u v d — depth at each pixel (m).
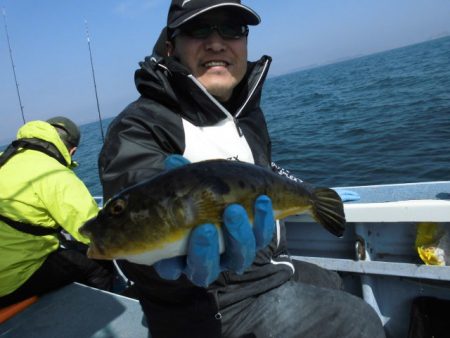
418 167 2.50
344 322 0.57
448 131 3.23
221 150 0.63
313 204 0.56
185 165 0.41
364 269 0.80
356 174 2.64
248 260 0.40
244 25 0.68
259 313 0.59
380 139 3.45
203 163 0.42
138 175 0.48
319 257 0.90
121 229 0.38
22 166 0.96
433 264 0.75
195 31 0.65
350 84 10.68
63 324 0.77
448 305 0.76
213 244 0.38
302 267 0.78
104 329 0.73
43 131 1.02
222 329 0.58
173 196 0.39
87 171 4.90
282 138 4.49
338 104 6.85
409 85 7.29
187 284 0.53
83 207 0.95
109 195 0.51
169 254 0.39
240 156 0.65
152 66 0.61
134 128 0.54
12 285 0.91
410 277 0.79
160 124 0.57
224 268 0.42
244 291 0.59
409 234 0.82
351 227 0.88
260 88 0.74
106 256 0.39
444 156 2.61
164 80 0.59
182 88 0.61
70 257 1.00
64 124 1.25
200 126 0.63
